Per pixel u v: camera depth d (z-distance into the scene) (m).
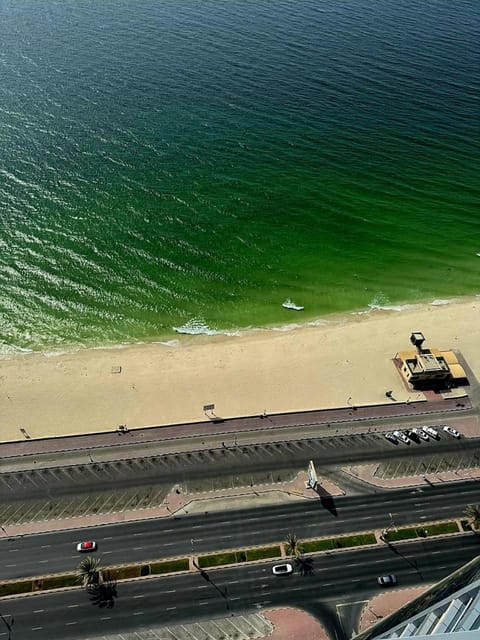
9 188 170.38
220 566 92.62
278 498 102.38
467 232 170.50
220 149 195.88
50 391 119.62
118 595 88.62
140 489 102.19
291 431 113.69
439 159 199.38
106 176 179.25
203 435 111.81
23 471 103.81
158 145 195.25
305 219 170.75
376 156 198.62
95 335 133.38
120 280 147.12
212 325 137.88
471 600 57.25
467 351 133.88
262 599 89.38
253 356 130.12
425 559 95.50
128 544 94.50
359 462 109.12
